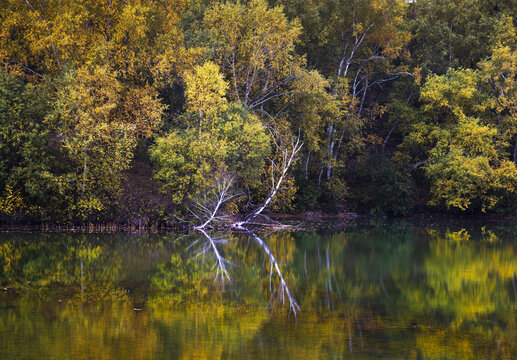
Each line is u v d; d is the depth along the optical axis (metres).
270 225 35.69
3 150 28.19
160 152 31.00
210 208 33.50
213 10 39.12
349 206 46.22
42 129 29.84
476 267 20.91
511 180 41.69
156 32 38.91
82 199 29.44
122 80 36.78
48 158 28.86
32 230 28.92
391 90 53.03
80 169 29.88
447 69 47.91
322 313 13.38
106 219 31.08
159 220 32.50
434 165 42.56
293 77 39.22
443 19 50.47
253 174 33.88
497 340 11.23
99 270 18.72
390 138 53.16
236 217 37.19
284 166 35.91
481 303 14.77
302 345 10.67
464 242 28.98
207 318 12.68
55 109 29.09
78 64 33.19
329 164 44.28
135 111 33.81
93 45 33.28
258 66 38.38
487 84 44.69
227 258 22.30
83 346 10.38
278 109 41.44
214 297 15.02
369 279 18.25
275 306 14.07
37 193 28.34
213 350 10.27
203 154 31.03
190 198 31.09
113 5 35.34
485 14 49.69
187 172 31.70
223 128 32.34
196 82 32.94
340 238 30.20
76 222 30.95
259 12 38.47
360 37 47.53
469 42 48.34
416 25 49.81
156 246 25.08
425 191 47.44
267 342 10.84
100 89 30.80
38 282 16.50
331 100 41.69
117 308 13.44
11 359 9.57
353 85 48.22
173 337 11.09
